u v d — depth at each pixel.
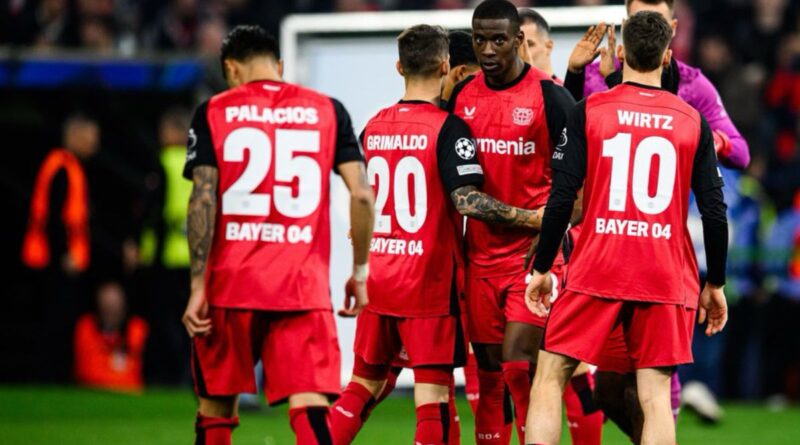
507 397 24.17
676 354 21.00
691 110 21.27
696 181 21.33
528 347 23.16
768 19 53.72
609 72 23.83
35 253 45.88
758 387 46.56
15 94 47.94
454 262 22.86
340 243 36.50
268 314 20.06
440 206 22.72
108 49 52.19
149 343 46.81
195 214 19.86
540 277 21.33
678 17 54.22
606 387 23.42
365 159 23.47
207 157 20.09
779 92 51.31
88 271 49.59
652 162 20.95
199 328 19.72
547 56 25.69
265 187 20.09
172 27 54.03
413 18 36.31
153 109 48.69
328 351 20.05
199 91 46.09
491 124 23.34
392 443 32.50
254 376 20.25
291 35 36.75
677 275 21.03
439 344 22.73
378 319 23.11
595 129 21.02
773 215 49.31
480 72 24.09
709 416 37.62
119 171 49.25
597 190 21.03
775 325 46.31
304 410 19.80
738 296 45.38
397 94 36.56
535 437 20.75
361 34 36.62
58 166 45.81
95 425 36.25
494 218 22.31
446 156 22.45
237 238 20.06
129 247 45.47
